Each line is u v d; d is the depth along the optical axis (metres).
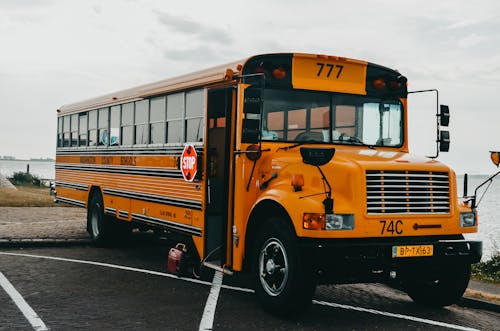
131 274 8.82
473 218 6.70
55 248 11.44
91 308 6.68
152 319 6.27
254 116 6.48
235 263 7.12
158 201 9.23
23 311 6.46
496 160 6.70
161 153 9.16
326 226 5.88
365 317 6.66
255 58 7.09
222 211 7.55
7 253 10.52
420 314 6.92
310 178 6.40
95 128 12.05
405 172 6.30
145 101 9.90
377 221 6.10
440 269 6.84
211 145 8.00
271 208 6.79
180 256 8.27
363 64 7.53
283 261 6.38
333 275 6.16
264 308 6.60
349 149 7.13
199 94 8.11
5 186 28.17
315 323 6.29
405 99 7.79
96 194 11.88
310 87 7.24
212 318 6.37
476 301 7.41
